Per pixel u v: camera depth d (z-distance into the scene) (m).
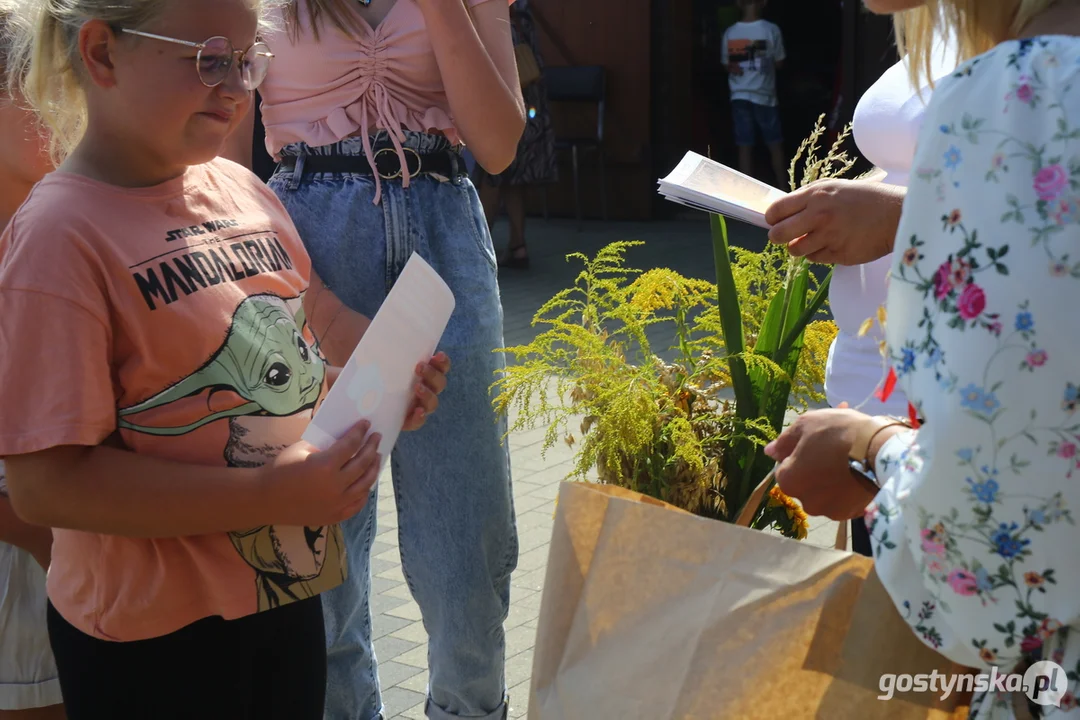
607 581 1.52
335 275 2.45
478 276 2.51
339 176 2.45
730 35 10.70
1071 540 1.12
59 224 1.54
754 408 2.16
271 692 1.83
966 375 1.13
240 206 1.82
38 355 1.50
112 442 1.64
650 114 10.79
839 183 1.89
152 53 1.56
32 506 1.55
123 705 1.73
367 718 2.71
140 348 1.59
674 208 11.28
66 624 1.73
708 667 1.46
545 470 4.79
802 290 2.15
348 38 2.38
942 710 1.39
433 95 2.47
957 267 1.14
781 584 1.44
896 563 1.26
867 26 10.16
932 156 1.17
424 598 2.62
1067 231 1.09
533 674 1.56
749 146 10.95
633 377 2.11
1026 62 1.13
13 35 1.92
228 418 1.66
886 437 1.34
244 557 1.71
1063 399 1.10
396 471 2.59
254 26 1.65
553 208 11.42
